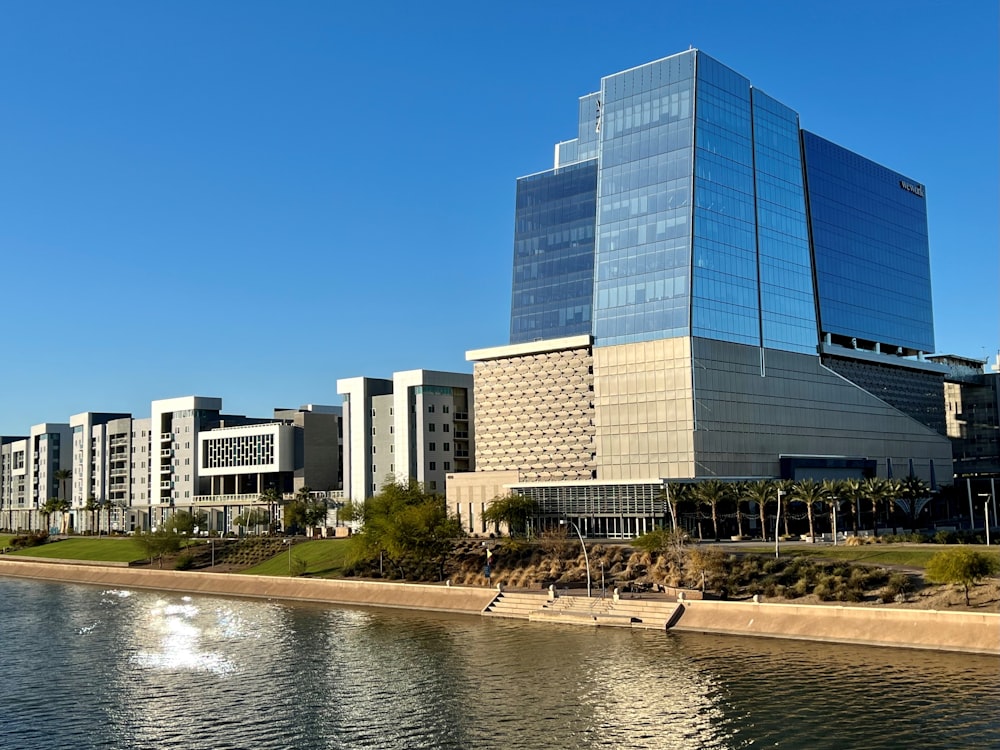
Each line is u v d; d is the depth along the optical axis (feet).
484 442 629.92
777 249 625.82
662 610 372.79
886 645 310.65
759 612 348.59
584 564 454.40
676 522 504.43
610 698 264.93
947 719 233.14
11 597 547.08
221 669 321.11
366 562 530.68
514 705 262.88
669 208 573.33
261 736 245.04
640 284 576.61
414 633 376.68
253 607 476.13
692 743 226.58
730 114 602.44
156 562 645.92
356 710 264.52
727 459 558.97
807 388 627.46
